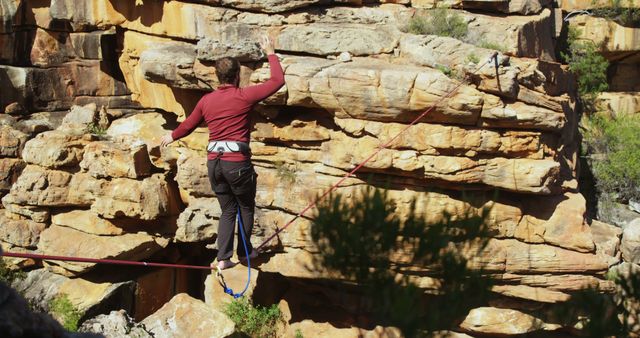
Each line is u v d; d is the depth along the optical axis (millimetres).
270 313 17281
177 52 16219
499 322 15562
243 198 9766
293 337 17156
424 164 14797
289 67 15070
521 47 16547
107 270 17891
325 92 14812
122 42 19219
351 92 14594
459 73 14695
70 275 17766
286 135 15898
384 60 15727
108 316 13539
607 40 22062
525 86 14703
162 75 16078
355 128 15031
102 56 20812
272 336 17281
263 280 17609
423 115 13375
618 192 20938
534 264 15234
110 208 17141
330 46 15945
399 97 14383
